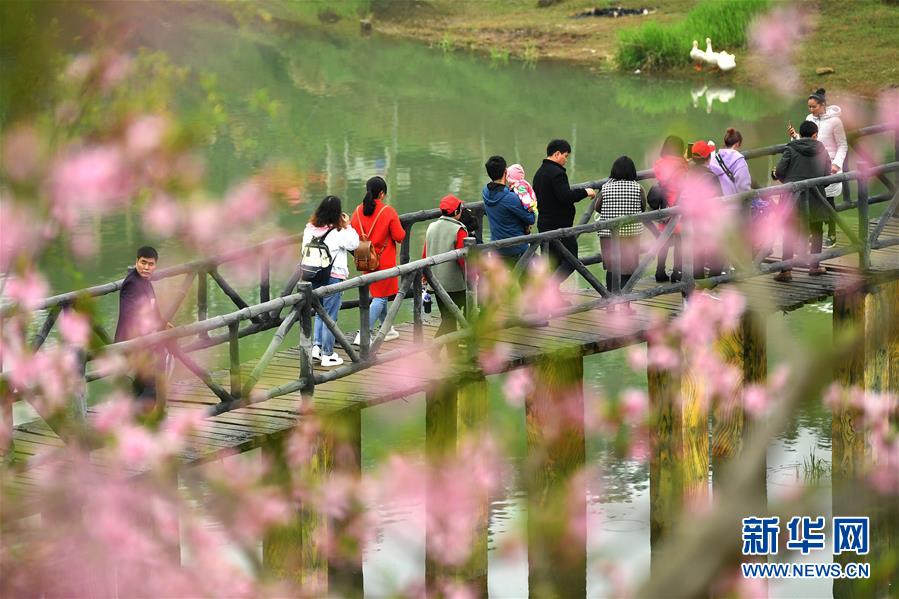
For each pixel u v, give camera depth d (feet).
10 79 27.14
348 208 215.72
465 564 94.73
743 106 305.94
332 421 86.12
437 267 96.32
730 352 107.45
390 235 97.81
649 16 424.87
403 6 472.03
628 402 106.22
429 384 91.15
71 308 76.38
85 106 29.71
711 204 101.40
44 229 34.53
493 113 315.58
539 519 100.22
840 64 294.25
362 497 86.02
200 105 34.14
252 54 378.12
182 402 87.51
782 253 117.39
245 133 219.00
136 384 78.13
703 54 348.18
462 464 93.97
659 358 102.68
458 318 93.04
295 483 82.58
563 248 99.40
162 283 141.69
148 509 56.18
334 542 88.53
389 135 284.61
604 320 104.12
